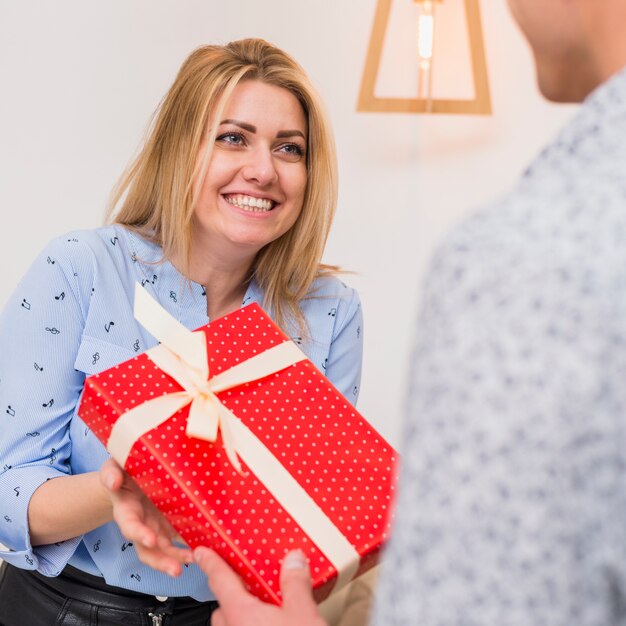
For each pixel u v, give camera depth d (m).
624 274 0.51
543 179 0.57
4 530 1.37
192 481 1.06
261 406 1.17
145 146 1.56
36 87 3.57
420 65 3.71
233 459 1.09
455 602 0.50
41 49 3.57
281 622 0.80
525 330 0.50
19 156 3.56
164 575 1.43
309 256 1.61
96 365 1.44
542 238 0.52
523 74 3.70
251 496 1.07
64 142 3.58
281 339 1.27
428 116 3.81
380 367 3.41
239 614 0.84
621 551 0.50
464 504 0.50
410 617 0.52
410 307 3.52
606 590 0.51
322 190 1.58
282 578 0.84
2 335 1.46
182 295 1.55
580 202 0.53
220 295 1.60
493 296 0.51
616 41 0.60
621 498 0.50
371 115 3.83
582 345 0.50
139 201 1.58
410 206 3.70
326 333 1.65
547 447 0.49
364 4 3.80
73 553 1.44
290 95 1.50
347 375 1.69
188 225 1.50
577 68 0.63
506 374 0.50
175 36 3.66
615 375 0.50
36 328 1.43
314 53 3.84
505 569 0.50
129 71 3.62
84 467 1.46
